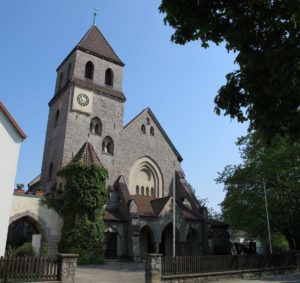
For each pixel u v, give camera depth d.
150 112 49.81
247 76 12.00
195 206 44.62
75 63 44.97
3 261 15.57
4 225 23.41
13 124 25.19
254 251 51.28
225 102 12.84
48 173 42.38
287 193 37.59
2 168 24.14
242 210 40.41
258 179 39.47
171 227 41.94
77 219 33.47
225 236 45.28
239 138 43.53
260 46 11.20
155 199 42.69
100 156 42.53
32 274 16.14
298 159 36.81
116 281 20.61
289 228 39.91
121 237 37.19
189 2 10.66
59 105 45.50
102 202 35.06
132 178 44.69
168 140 50.34
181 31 11.50
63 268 16.67
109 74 48.75
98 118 44.25
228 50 12.04
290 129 12.13
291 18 10.32
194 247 41.81
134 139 46.56
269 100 11.88
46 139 46.69
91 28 50.75
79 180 34.34
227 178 42.84
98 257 33.06
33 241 31.97
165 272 19.91
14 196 31.86
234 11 10.66
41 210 33.09
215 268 23.50
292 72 10.39
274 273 28.75
